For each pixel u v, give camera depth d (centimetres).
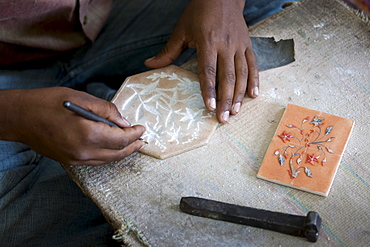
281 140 110
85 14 145
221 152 111
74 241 123
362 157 108
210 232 96
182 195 103
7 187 123
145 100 122
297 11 143
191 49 149
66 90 101
